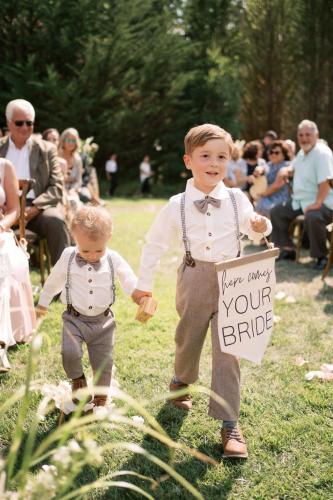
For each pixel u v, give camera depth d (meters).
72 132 6.82
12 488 2.13
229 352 2.46
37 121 20.38
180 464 2.42
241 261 2.41
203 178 2.51
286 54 20.25
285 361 3.56
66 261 2.72
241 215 2.61
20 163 4.88
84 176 7.54
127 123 21.27
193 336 2.63
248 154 9.41
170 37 21.80
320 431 2.69
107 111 20.78
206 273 2.53
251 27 20.92
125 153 22.39
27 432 2.62
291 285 5.45
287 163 7.66
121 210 12.79
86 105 20.03
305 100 19.66
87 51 19.62
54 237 4.85
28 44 20.05
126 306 4.66
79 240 2.61
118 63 20.58
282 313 4.55
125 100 22.19
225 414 2.49
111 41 19.97
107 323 2.76
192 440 2.60
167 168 23.08
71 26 20.08
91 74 19.97
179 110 23.36
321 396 3.05
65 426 1.41
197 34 24.98
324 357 3.63
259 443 2.58
